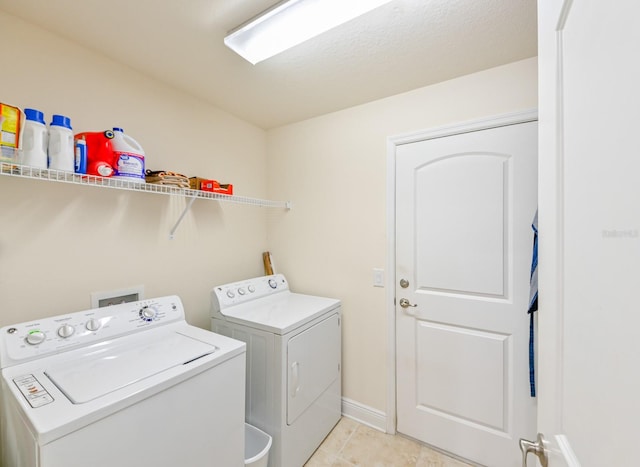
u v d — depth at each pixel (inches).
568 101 19.0
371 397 80.6
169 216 72.0
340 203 85.7
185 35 53.9
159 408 39.3
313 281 91.0
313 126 90.8
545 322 24.1
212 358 46.8
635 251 11.4
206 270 81.0
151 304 58.2
